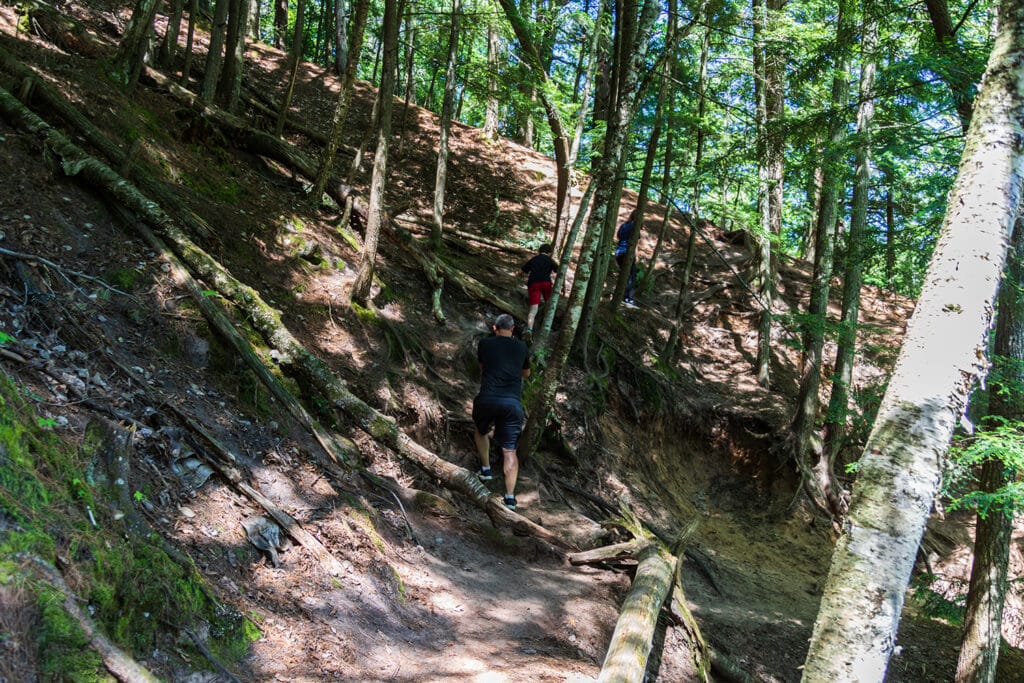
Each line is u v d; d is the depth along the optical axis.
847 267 10.54
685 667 6.39
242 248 8.21
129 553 3.74
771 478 12.37
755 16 10.95
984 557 7.41
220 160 9.96
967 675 7.36
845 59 11.07
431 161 17.47
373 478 6.39
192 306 6.33
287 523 4.97
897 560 4.05
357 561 5.26
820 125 9.61
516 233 15.45
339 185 10.55
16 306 4.97
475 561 6.43
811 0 11.91
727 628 7.84
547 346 10.74
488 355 7.60
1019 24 4.53
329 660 4.20
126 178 7.29
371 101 19.50
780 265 18.83
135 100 9.43
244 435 5.71
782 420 12.84
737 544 10.96
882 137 8.94
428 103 25.39
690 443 12.69
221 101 12.59
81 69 8.87
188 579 3.97
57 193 6.50
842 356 12.41
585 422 10.52
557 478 8.91
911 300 19.08
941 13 8.45
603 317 13.30
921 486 4.11
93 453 4.25
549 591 6.43
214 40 11.21
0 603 2.84
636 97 9.14
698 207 12.84
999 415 7.35
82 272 5.87
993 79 4.56
